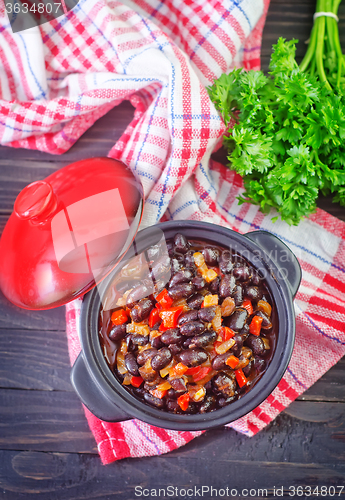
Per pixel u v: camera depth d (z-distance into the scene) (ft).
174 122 1.45
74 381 1.31
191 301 1.32
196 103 1.45
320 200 1.60
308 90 1.37
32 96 1.60
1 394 1.57
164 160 1.51
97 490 1.54
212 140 1.48
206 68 1.55
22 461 1.55
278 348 1.30
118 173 1.35
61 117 1.54
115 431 1.51
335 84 1.52
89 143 1.62
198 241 1.38
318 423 1.54
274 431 1.54
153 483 1.53
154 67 1.50
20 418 1.56
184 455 1.54
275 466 1.53
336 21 1.54
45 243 1.28
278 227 1.58
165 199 1.49
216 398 1.31
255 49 1.60
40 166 1.62
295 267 1.35
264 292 1.35
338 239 1.56
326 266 1.56
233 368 1.28
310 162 1.38
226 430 1.54
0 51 1.56
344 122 1.36
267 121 1.40
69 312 1.53
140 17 1.53
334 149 1.42
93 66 1.57
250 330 1.32
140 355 1.30
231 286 1.30
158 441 1.51
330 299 1.53
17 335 1.59
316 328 1.49
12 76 1.59
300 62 1.62
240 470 1.53
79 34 1.54
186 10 1.56
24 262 1.30
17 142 1.60
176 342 1.30
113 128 1.62
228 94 1.46
